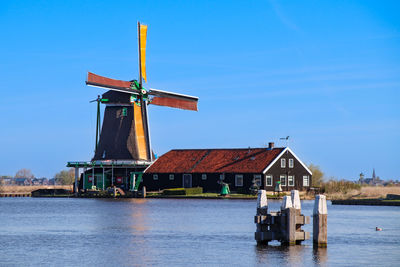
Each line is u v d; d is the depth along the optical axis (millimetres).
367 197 89375
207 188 100188
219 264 31516
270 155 99438
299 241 37094
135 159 102625
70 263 31953
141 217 56406
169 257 33531
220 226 48188
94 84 98562
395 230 45250
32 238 41188
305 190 101938
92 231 45062
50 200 94250
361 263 31641
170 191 97312
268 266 31016
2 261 32531
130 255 34188
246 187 97188
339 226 48094
